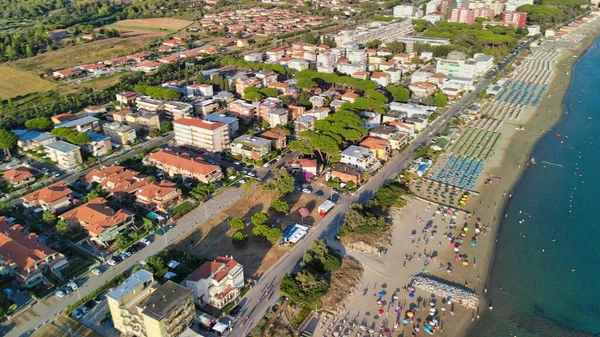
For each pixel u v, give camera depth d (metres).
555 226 198.12
